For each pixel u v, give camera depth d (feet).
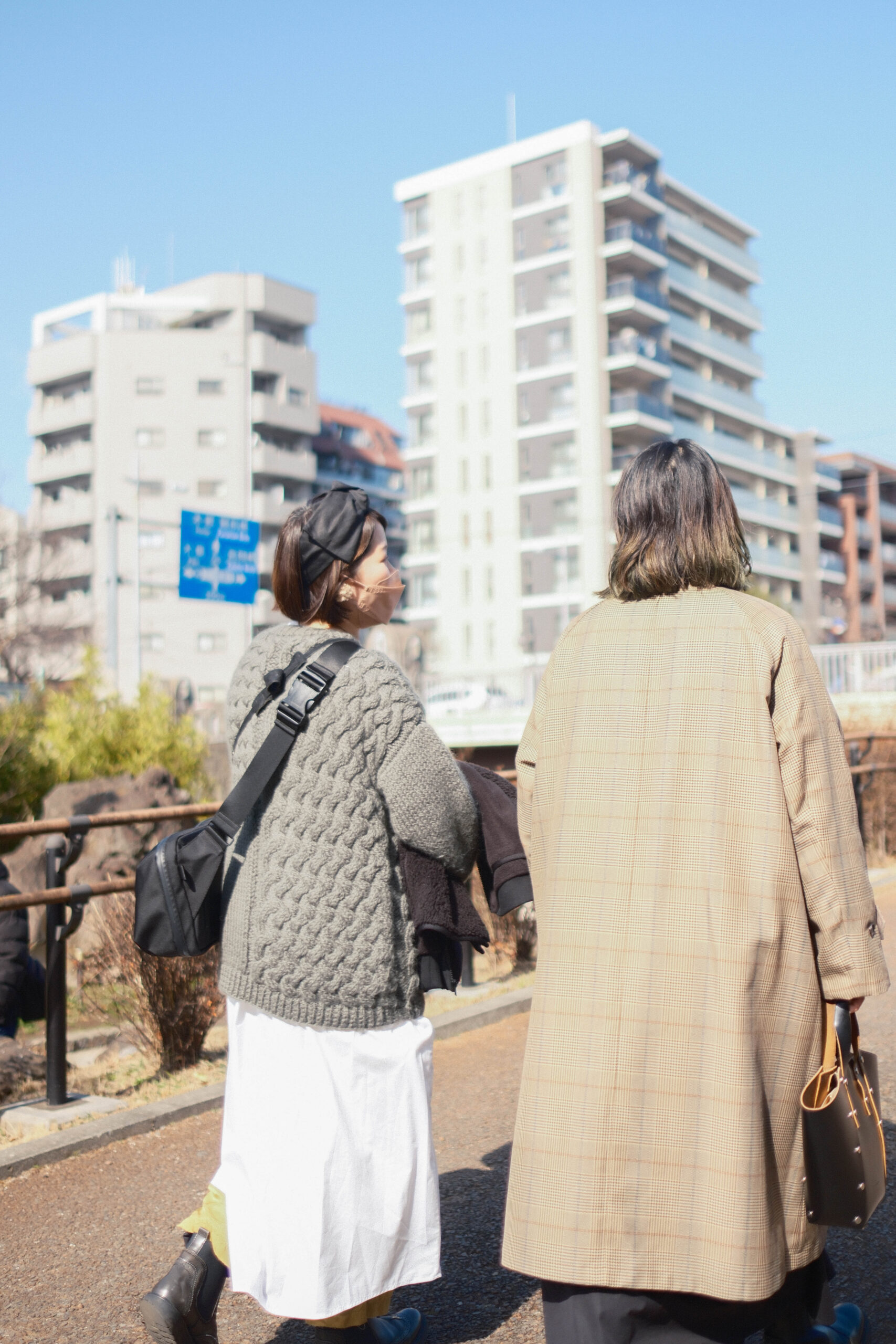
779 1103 5.82
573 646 6.73
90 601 196.75
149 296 192.85
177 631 199.21
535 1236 5.84
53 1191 10.71
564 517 200.85
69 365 208.64
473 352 211.82
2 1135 12.21
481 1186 10.65
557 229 204.54
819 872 5.78
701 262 225.15
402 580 7.62
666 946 5.85
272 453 208.44
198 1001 14.89
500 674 112.37
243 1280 6.65
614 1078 5.81
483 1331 8.19
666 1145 5.73
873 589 255.50
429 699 112.78
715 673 6.11
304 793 6.72
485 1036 15.93
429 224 218.59
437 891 6.82
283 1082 6.73
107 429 204.23
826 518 242.17
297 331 221.66
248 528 36.73
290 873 6.69
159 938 6.99
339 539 7.25
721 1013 5.72
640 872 5.98
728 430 230.07
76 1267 9.18
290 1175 6.62
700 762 6.01
